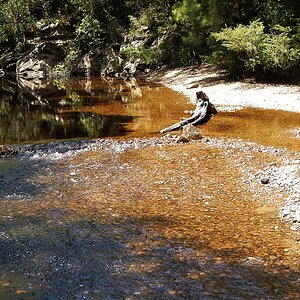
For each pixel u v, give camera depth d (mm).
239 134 14070
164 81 27156
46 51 34938
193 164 11281
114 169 11117
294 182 9609
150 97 21875
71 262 6703
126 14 34656
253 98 19625
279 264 6508
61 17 36844
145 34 31578
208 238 7387
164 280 6164
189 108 18688
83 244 7273
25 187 10000
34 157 12359
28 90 26906
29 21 36719
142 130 15312
